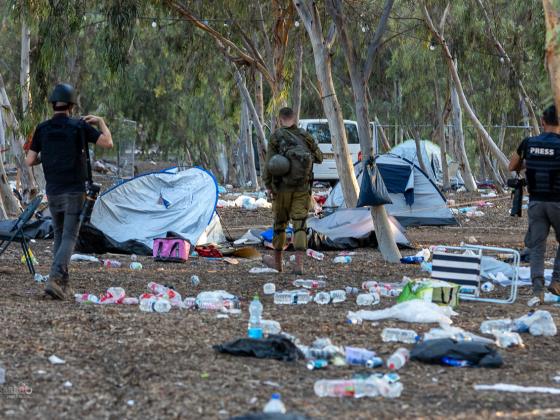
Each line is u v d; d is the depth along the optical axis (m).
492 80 53.75
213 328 12.04
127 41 35.91
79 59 53.84
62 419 8.08
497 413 8.21
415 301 13.21
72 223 14.41
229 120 74.56
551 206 14.64
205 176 25.80
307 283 16.62
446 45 45.00
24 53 38.41
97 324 12.18
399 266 20.58
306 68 60.94
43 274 18.06
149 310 13.44
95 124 14.52
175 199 25.03
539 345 11.48
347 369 9.96
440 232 30.30
